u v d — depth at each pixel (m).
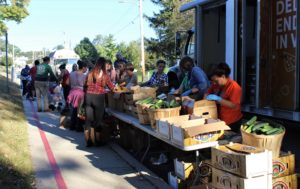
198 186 4.75
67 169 6.55
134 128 7.60
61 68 13.71
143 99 6.78
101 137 8.22
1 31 22.05
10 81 29.72
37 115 12.80
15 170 6.00
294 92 5.64
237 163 3.95
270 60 6.10
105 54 48.88
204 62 8.52
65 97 12.56
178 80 9.04
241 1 6.88
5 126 9.10
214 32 8.65
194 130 4.62
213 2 8.02
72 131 10.02
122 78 10.26
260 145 4.23
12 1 21.89
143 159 6.91
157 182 5.73
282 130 4.31
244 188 3.88
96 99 8.16
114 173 6.34
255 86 6.49
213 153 4.30
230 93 5.42
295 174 4.34
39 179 5.96
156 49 47.00
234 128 5.47
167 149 7.14
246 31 6.72
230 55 7.14
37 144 8.35
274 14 6.03
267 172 3.96
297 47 5.57
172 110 5.60
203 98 6.02
